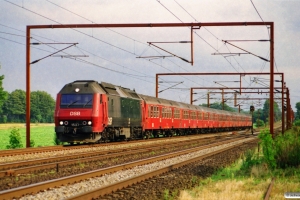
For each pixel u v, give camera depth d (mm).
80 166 19578
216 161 22828
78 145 31953
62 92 31812
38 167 17953
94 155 25297
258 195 12547
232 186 14289
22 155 24547
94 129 31000
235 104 77312
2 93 87938
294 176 16688
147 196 12711
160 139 43781
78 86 31703
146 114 43719
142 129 42688
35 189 12750
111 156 23875
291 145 19969
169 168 18797
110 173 17172
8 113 192375
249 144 37812
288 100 67812
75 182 14742
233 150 30484
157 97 51125
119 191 13367
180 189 14125
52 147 29234
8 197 11594
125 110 36969
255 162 20453
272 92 33219
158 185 14750
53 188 13375
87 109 31109
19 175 16406
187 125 58438
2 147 53219
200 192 13336
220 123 75812
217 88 65438
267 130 19969
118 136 36062
